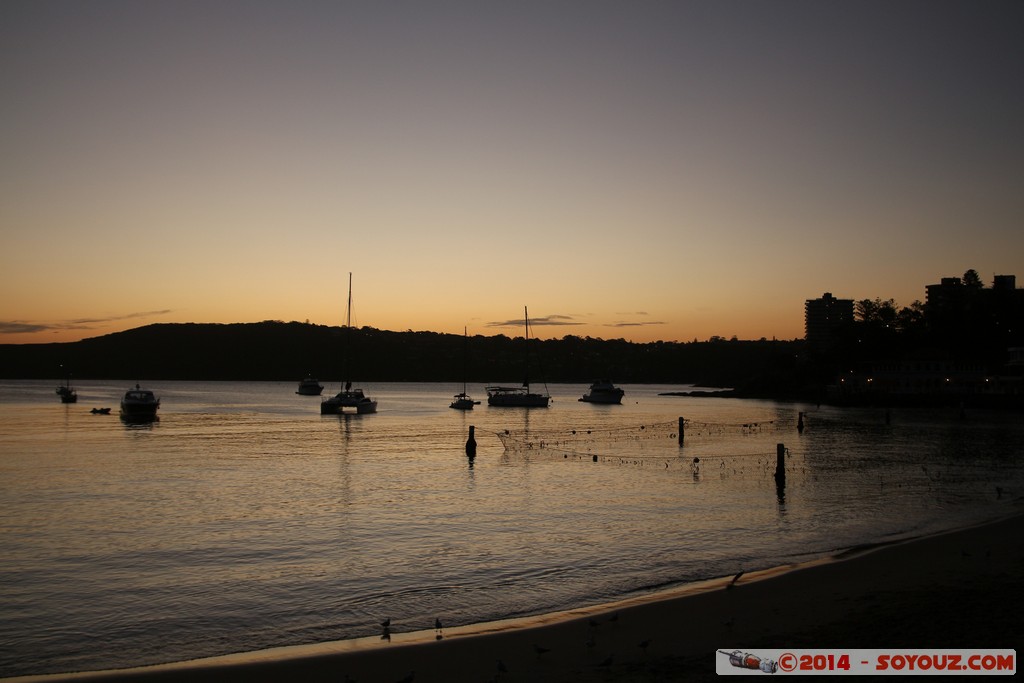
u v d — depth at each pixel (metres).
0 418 114.25
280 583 24.61
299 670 16.39
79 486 46.12
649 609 19.89
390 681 15.59
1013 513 35.62
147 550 29.25
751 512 36.44
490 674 15.73
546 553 28.23
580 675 15.19
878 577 22.16
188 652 18.53
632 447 71.94
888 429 91.62
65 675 16.41
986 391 144.12
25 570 26.44
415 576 25.30
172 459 61.59
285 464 58.31
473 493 43.34
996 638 16.23
